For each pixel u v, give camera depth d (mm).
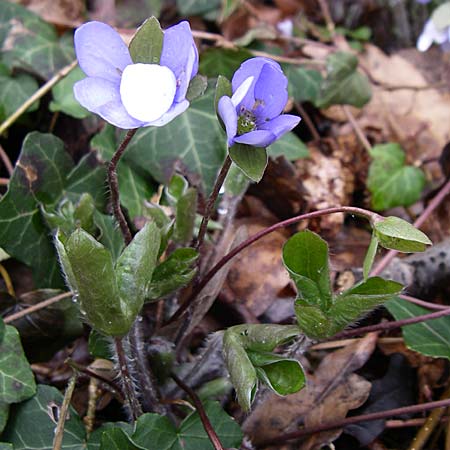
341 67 264
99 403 184
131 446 148
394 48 342
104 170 214
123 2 292
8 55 249
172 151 229
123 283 131
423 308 203
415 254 229
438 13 275
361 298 137
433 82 325
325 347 208
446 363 209
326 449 187
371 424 187
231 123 121
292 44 306
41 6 275
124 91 122
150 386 170
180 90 121
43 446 160
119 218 162
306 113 289
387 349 212
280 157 230
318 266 145
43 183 198
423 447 192
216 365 183
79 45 125
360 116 297
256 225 240
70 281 131
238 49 261
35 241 196
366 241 250
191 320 181
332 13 344
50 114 249
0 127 227
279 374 142
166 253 204
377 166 263
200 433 158
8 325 168
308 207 241
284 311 217
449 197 261
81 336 195
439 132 302
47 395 165
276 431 185
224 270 181
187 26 119
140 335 166
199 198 230
